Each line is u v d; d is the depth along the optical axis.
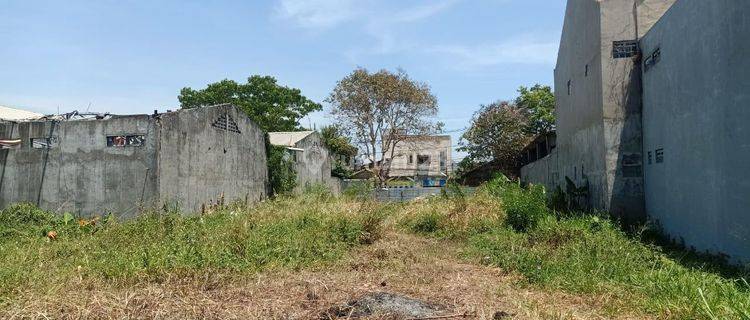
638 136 13.02
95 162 15.44
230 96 40.88
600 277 7.49
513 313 5.72
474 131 35.44
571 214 13.89
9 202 15.91
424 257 9.84
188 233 9.95
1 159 16.06
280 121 41.50
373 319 5.46
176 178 16.09
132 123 15.26
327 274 7.80
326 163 33.91
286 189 25.31
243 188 21.52
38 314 5.17
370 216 11.96
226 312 5.57
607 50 13.31
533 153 31.75
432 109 37.50
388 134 37.62
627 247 9.28
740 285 7.04
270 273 7.79
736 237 8.44
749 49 8.02
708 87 9.30
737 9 8.25
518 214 13.28
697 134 9.82
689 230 10.26
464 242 12.44
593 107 14.37
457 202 15.52
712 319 5.12
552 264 8.14
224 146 19.77
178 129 16.30
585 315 5.78
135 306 5.55
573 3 16.92
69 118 16.19
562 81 19.45
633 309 5.98
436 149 53.47
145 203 14.93
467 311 5.77
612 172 13.05
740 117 8.30
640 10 13.20
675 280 6.80
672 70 10.97
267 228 10.73
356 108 36.62
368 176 42.97
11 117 20.72
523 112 34.53
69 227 12.70
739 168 8.35
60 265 8.06
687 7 10.15
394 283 7.31
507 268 8.53
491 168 35.59
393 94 36.31
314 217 12.09
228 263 7.89
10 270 6.88
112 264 7.53
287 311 5.72
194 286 6.67
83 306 5.40
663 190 11.61
